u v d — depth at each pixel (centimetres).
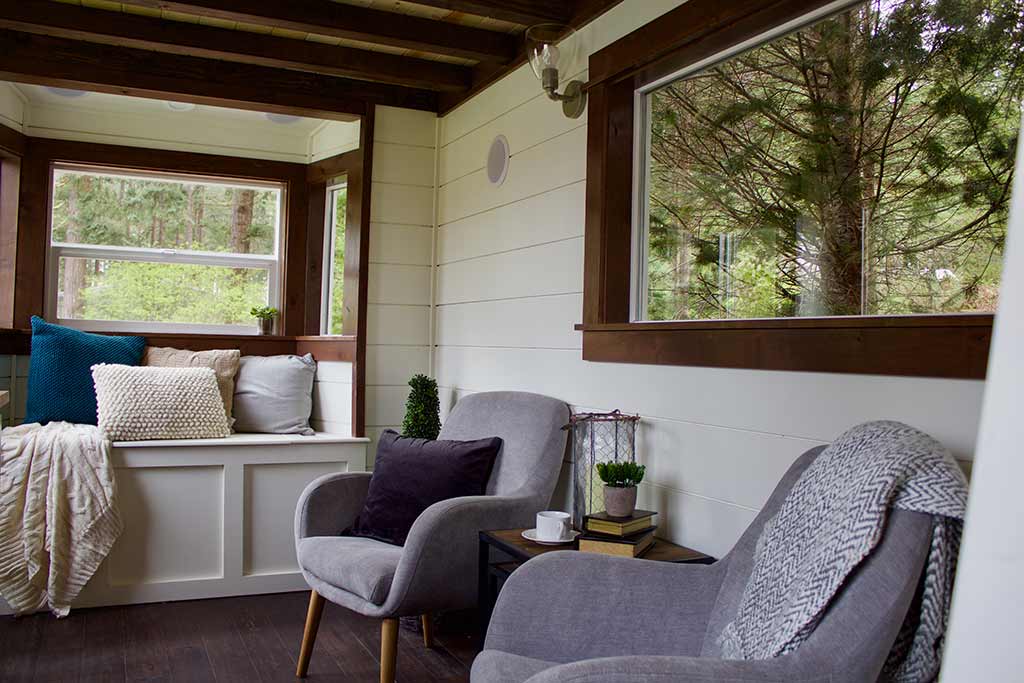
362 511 301
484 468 293
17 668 284
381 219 419
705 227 262
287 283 457
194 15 340
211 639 318
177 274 447
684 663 129
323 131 451
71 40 368
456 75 397
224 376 419
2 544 330
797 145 231
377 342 416
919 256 197
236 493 376
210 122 445
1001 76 182
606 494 234
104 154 426
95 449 345
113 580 355
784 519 158
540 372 330
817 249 223
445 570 254
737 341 227
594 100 295
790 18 230
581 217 304
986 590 70
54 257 425
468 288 394
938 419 173
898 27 205
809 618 132
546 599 185
